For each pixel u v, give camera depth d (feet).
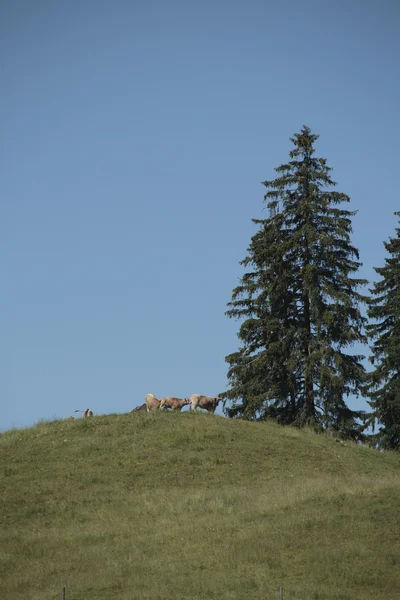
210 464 384.47
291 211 558.56
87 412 480.64
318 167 568.00
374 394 540.52
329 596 227.81
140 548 280.51
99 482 365.40
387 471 406.00
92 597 237.45
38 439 428.97
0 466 391.24
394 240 577.02
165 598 230.48
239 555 260.83
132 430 431.02
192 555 266.77
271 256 551.59
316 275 536.42
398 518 278.26
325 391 516.73
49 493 351.67
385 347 542.57
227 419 460.96
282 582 240.12
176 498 336.70
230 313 575.79
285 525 283.38
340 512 291.58
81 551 281.13
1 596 242.58
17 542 295.28
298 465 392.47
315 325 536.01
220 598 229.66
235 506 319.68
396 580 236.43
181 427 431.02
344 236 540.93
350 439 522.88
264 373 546.26
